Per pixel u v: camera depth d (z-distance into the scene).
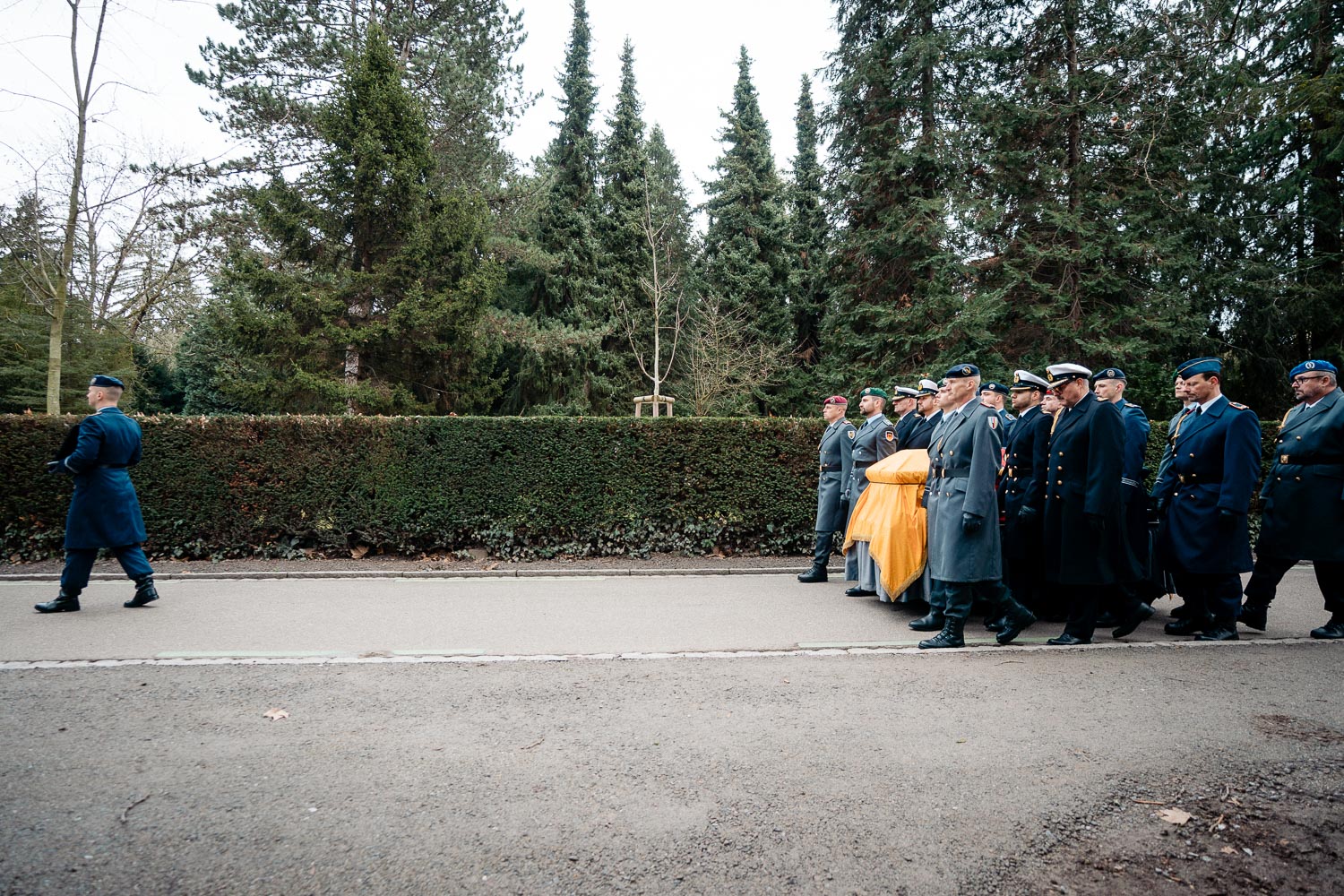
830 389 22.64
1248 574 10.35
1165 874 2.72
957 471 6.02
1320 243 19.86
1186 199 19.58
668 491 10.84
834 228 22.33
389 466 10.45
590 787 3.39
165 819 3.06
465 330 19.05
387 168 18.27
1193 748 3.84
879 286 21.23
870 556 7.88
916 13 20.45
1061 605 7.14
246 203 19.67
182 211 19.75
